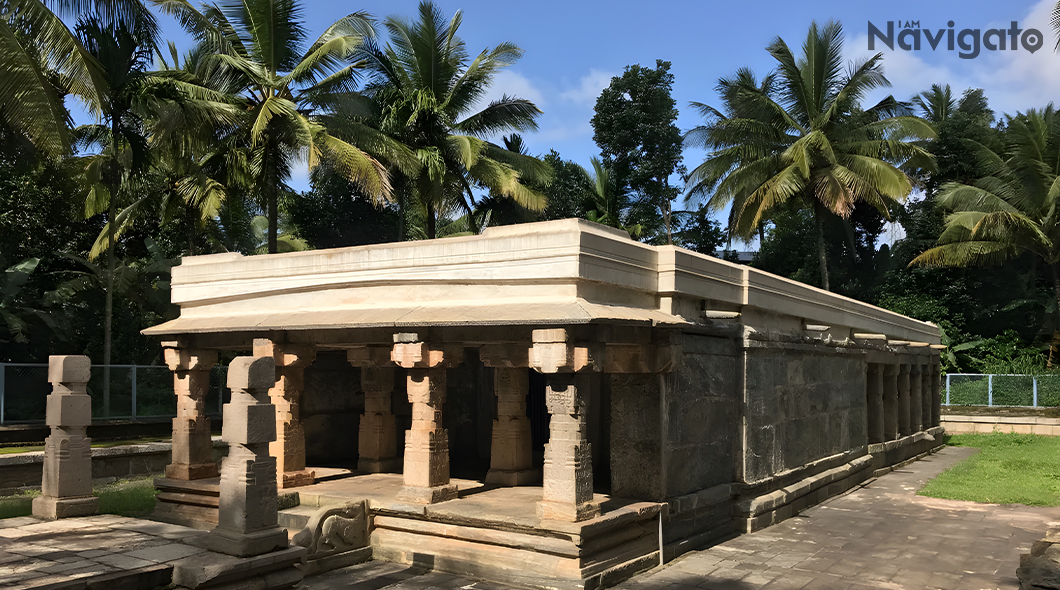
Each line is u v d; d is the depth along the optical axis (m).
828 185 26.61
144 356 23.66
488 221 30.52
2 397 15.03
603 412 13.99
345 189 30.30
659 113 34.94
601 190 34.72
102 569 6.67
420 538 9.23
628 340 8.97
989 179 29.33
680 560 9.50
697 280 10.42
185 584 6.71
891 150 27.75
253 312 11.51
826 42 27.47
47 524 8.70
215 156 21.30
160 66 22.73
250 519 7.12
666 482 9.59
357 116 22.48
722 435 11.05
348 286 10.59
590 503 8.42
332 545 9.02
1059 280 28.98
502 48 24.64
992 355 31.16
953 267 33.31
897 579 8.73
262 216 33.34
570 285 8.74
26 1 13.55
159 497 11.51
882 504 13.54
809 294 14.11
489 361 9.44
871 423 17.92
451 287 9.73
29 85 13.45
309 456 14.59
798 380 13.40
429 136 24.28
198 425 11.68
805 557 9.69
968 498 13.91
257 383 7.26
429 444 9.59
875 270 36.03
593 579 8.08
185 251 26.00
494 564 8.54
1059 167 27.95
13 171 21.03
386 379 12.75
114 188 18.06
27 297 20.97
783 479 12.38
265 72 20.12
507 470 11.20
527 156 26.69
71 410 9.31
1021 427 24.78
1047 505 13.26
